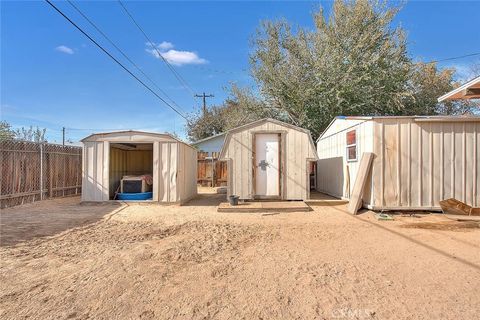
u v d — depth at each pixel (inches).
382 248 213.3
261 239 241.9
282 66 816.3
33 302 133.9
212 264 182.5
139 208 404.8
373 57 768.3
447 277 160.1
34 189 438.9
